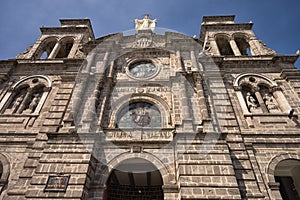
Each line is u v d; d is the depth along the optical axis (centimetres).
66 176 1186
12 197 1197
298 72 1875
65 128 1459
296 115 1599
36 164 1338
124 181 1709
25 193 1203
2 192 1286
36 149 1409
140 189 1720
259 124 1582
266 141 1460
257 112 1714
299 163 1433
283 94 1786
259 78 1952
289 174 1650
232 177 1166
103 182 1252
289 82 1847
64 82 1884
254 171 1307
